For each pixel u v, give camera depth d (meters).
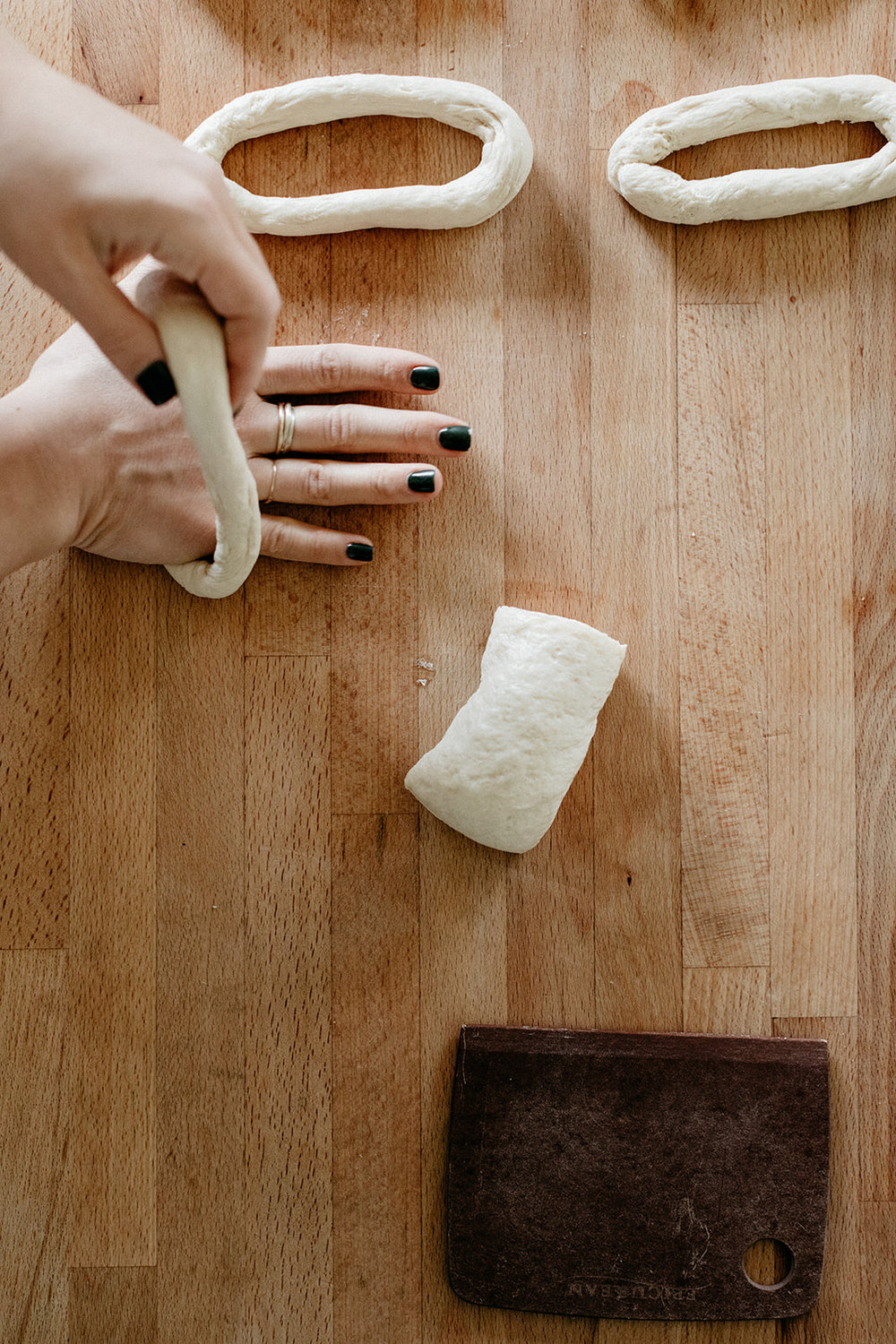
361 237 0.67
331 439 0.66
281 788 0.67
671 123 0.65
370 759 0.67
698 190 0.65
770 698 0.67
